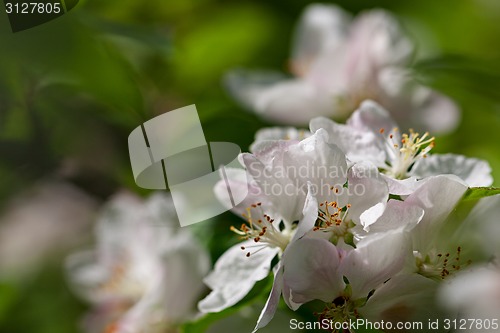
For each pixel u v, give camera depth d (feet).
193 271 1.33
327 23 1.63
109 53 1.38
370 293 1.12
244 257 1.17
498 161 1.49
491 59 1.45
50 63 1.34
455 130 1.53
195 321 1.21
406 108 1.47
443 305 1.11
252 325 1.25
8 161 1.43
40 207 1.55
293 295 1.11
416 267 1.12
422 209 1.09
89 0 1.54
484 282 1.13
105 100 1.39
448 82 1.47
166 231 1.42
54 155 1.44
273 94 1.52
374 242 1.09
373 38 1.51
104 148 1.45
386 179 1.10
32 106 1.41
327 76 1.50
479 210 1.15
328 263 1.10
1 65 1.35
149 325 1.34
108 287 1.44
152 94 1.53
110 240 1.45
